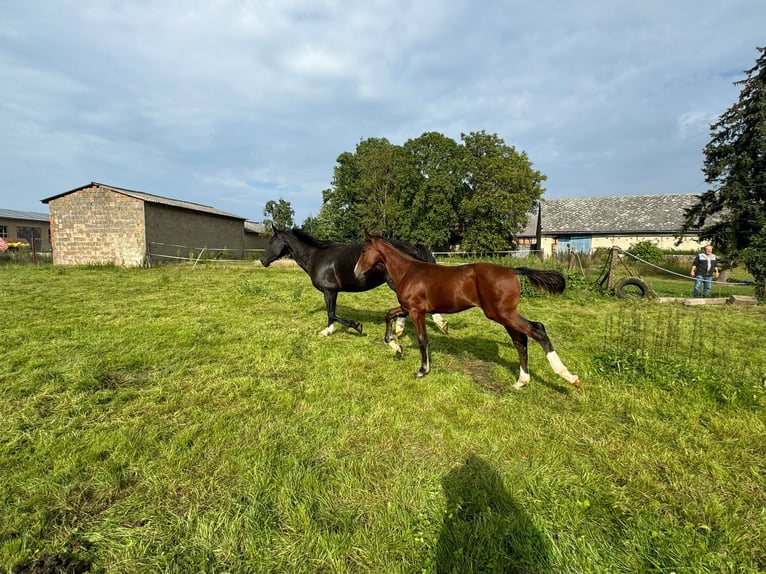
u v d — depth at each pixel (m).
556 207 33.03
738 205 13.47
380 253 4.64
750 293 11.54
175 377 4.14
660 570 1.79
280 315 7.27
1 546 1.92
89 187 17.80
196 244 21.67
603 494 2.32
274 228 6.73
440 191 31.83
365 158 36.03
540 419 3.27
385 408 3.42
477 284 3.88
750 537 1.99
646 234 27.38
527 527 2.03
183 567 1.82
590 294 10.66
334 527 2.07
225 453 2.71
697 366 4.26
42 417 3.25
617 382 4.06
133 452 2.71
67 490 2.32
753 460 2.66
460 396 3.71
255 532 2.00
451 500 2.23
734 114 13.67
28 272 14.05
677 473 2.53
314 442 2.88
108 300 8.45
